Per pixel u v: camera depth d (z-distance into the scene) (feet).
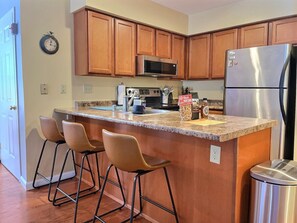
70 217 7.11
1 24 10.39
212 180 5.33
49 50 9.29
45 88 9.30
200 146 5.51
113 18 10.22
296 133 8.89
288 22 10.25
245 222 5.39
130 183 7.52
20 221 6.88
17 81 9.15
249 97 9.39
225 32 12.35
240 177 5.08
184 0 11.53
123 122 6.19
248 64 9.37
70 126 6.68
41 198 8.29
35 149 9.17
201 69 13.48
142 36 11.48
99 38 9.77
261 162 5.92
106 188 8.57
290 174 4.98
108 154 5.56
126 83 12.21
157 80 13.92
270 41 10.83
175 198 6.16
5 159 11.34
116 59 10.44
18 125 9.37
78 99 10.36
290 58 8.52
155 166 5.45
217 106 12.89
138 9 11.00
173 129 5.04
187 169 5.82
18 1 8.55
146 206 7.00
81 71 9.84
